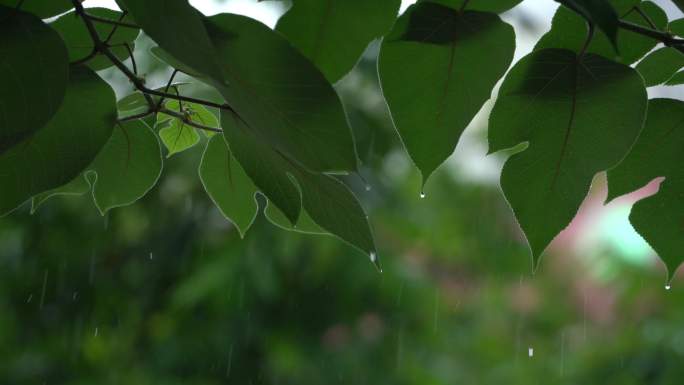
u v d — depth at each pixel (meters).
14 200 1.80
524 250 7.98
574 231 7.55
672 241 1.95
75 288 6.88
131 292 6.87
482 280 7.92
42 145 1.80
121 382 6.75
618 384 6.20
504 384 7.57
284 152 1.75
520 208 1.88
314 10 1.79
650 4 1.87
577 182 1.86
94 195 1.99
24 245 6.88
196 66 1.67
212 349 6.56
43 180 1.80
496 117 1.86
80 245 6.86
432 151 1.83
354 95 6.54
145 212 6.70
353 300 6.57
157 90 1.86
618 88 1.84
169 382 6.63
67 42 1.87
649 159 1.93
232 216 2.00
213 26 1.73
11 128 1.71
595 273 6.96
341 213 1.84
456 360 7.64
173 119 2.01
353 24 1.79
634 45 1.88
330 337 6.64
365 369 6.62
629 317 6.73
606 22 1.69
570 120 1.85
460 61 1.81
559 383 7.04
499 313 7.94
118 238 6.87
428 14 1.80
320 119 1.73
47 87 1.71
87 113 1.81
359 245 1.85
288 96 1.73
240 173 1.98
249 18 1.73
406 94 1.82
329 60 1.80
